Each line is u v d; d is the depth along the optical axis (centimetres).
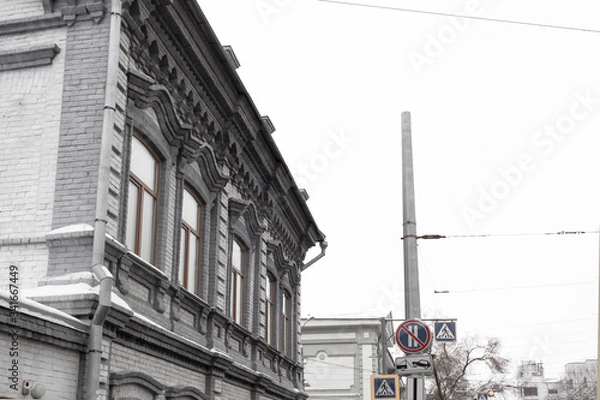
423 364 1289
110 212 998
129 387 1037
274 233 2039
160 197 1238
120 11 1045
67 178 1005
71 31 1067
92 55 1049
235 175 1658
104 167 981
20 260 980
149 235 1209
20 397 790
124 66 1070
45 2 1074
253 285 1792
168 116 1238
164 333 1127
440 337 1947
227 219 1580
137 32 1112
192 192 1420
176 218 1287
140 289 1118
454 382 4434
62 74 1055
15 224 1002
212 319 1423
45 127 1037
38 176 1017
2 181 1024
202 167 1431
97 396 907
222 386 1466
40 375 834
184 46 1284
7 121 1049
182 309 1295
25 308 802
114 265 1014
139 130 1152
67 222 986
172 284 1216
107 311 918
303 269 2403
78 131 1022
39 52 1058
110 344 972
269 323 1992
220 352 1402
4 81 1067
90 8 1057
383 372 2920
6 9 1097
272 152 1847
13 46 1077
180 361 1238
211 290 1448
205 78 1391
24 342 812
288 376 2167
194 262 1420
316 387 4281
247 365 1678
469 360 4506
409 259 1395
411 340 1312
